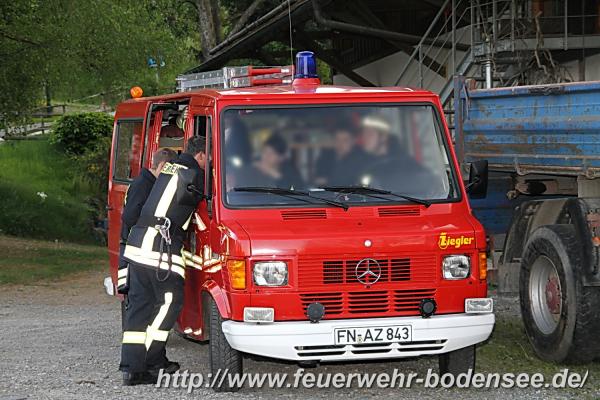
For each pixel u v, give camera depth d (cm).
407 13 2628
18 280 2038
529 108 1076
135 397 881
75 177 4256
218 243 852
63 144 4600
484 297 850
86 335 1285
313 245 821
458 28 2327
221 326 843
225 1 4325
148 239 920
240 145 891
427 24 2550
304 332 803
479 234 852
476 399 858
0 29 2605
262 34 2583
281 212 866
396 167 900
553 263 964
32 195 3900
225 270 835
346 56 3014
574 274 937
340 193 880
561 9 1955
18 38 2620
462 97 1236
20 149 4525
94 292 1856
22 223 3547
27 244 2883
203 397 873
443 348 830
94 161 4294
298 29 2661
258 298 816
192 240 957
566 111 992
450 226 852
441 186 897
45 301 1731
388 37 2308
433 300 831
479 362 1002
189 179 905
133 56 2705
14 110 2795
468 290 845
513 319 1227
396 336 813
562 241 952
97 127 4634
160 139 1120
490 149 1176
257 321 812
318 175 890
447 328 823
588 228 937
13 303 1705
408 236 835
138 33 2705
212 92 946
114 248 1224
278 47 4569
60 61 2636
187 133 991
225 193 874
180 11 4994
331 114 912
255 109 905
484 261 855
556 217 1033
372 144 907
